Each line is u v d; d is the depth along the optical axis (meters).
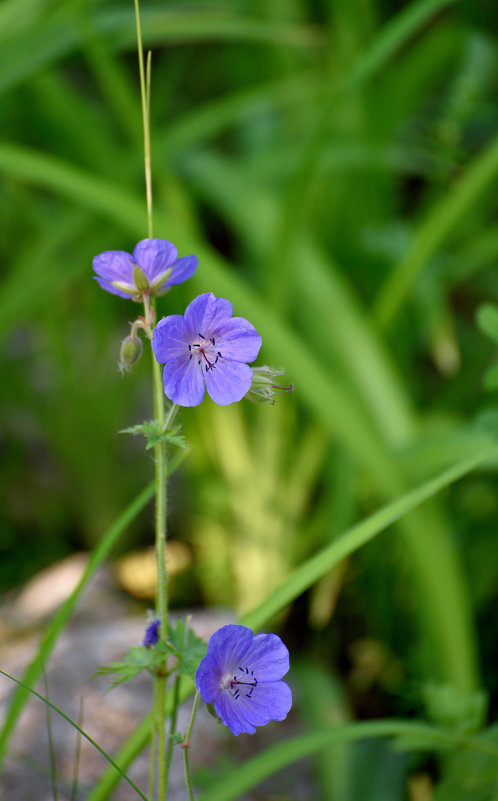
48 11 1.64
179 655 0.86
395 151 1.80
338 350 1.45
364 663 1.72
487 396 1.83
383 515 0.92
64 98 1.85
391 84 1.95
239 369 0.82
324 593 1.68
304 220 1.71
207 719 1.46
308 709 1.52
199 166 1.77
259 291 1.86
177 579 2.02
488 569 1.65
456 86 1.95
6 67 1.53
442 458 1.22
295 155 1.83
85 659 1.59
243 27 1.70
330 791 1.30
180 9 1.85
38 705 1.44
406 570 1.67
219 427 1.77
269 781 1.38
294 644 1.79
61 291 1.98
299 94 1.85
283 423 1.72
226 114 1.78
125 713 1.45
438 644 1.21
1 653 1.70
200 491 1.90
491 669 1.54
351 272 1.98
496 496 1.74
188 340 0.81
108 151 1.86
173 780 1.32
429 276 1.73
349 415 1.21
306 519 1.93
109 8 1.77
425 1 1.45
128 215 1.30
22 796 1.24
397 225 1.85
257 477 1.76
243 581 1.83
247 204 1.71
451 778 0.99
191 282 1.71
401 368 1.88
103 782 0.93
